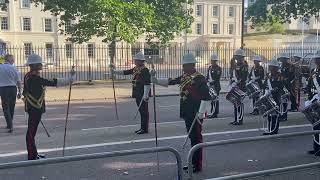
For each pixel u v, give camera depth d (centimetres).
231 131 1145
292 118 1386
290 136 522
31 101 810
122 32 2848
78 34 2906
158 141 1009
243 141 491
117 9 2805
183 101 775
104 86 2520
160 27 3212
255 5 3638
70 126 1209
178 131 1135
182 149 913
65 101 1830
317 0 2995
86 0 2777
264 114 1080
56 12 2984
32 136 819
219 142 480
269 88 1067
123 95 2052
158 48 3397
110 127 1192
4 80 1125
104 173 663
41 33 6456
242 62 1328
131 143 987
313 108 861
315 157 827
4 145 969
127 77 3002
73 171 562
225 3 7819
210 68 1387
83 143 984
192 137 769
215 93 1355
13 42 6322
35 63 813
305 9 3175
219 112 1505
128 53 4622
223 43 7819
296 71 1571
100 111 1524
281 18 3369
